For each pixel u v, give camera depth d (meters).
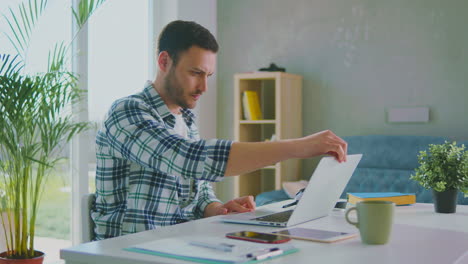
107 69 3.73
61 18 3.35
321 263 0.95
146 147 1.39
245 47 4.74
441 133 4.01
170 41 1.66
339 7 4.36
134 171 1.65
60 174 3.35
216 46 1.68
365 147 3.96
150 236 1.22
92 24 3.59
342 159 1.37
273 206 1.78
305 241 1.15
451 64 3.98
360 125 4.30
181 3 4.34
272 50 4.63
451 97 3.98
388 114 4.19
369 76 4.26
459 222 1.49
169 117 1.71
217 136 4.88
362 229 1.14
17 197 2.69
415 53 4.10
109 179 1.64
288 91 4.29
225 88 4.84
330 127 4.42
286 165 4.30
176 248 1.04
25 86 2.59
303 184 3.99
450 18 3.98
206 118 4.73
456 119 3.96
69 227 3.44
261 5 4.67
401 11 4.14
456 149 1.71
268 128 4.68
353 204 1.87
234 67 4.80
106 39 3.72
